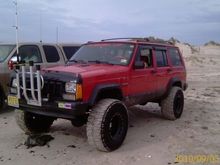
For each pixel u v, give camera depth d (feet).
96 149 21.34
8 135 24.63
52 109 20.12
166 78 28.66
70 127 26.66
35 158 20.16
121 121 21.58
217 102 39.93
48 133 24.98
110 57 24.59
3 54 32.53
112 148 20.97
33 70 21.67
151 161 19.75
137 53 24.67
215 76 79.10
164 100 29.27
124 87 23.09
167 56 29.40
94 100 20.26
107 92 21.83
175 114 29.66
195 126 27.86
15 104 21.85
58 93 20.15
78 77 19.66
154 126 27.55
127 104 24.04
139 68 24.44
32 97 20.72
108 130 20.40
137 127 27.17
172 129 26.66
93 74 20.59
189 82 64.69
